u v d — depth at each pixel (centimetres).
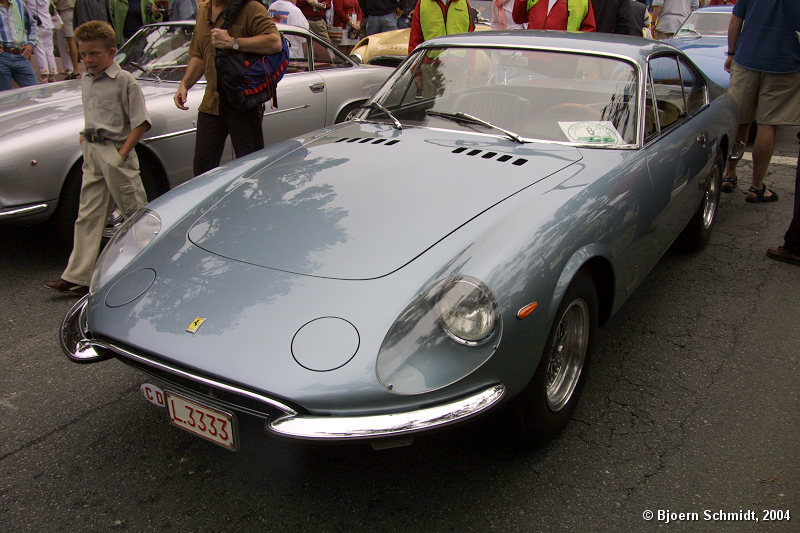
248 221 238
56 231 395
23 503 213
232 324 194
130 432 251
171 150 437
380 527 207
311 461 237
